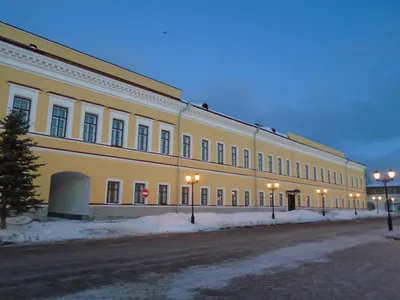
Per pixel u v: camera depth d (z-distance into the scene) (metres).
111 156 23.39
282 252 12.53
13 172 14.77
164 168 26.97
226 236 18.70
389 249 14.05
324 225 31.44
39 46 21.97
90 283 7.25
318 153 53.59
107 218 22.61
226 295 6.50
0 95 18.59
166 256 11.05
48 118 20.48
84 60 23.88
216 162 32.25
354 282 7.78
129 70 26.34
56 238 15.52
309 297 6.46
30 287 6.83
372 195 89.50
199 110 30.38
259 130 38.06
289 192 43.31
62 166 20.75
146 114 26.16
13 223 16.12
